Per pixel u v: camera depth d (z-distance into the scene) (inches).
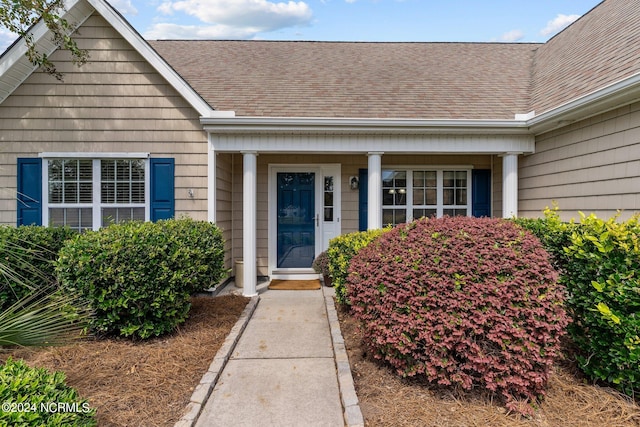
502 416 95.4
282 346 147.9
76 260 139.5
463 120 221.0
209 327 164.7
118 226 165.0
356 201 288.8
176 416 98.0
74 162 222.8
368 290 115.7
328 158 285.7
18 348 103.9
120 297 142.6
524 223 149.3
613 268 104.8
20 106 218.5
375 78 285.9
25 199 219.1
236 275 258.8
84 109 220.8
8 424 58.5
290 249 288.5
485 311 97.8
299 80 277.0
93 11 217.6
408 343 103.2
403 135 231.6
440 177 293.0
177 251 152.9
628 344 98.5
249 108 233.9
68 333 94.2
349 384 110.6
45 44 214.2
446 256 105.3
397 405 100.6
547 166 223.5
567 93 205.8
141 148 223.9
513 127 222.7
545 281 101.6
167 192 225.5
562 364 119.6
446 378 101.7
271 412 102.6
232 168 278.8
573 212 201.5
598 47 221.1
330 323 168.4
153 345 143.7
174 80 215.0
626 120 167.0
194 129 225.6
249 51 329.4
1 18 177.0
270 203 283.6
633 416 95.1
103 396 105.5
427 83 279.4
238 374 124.1
